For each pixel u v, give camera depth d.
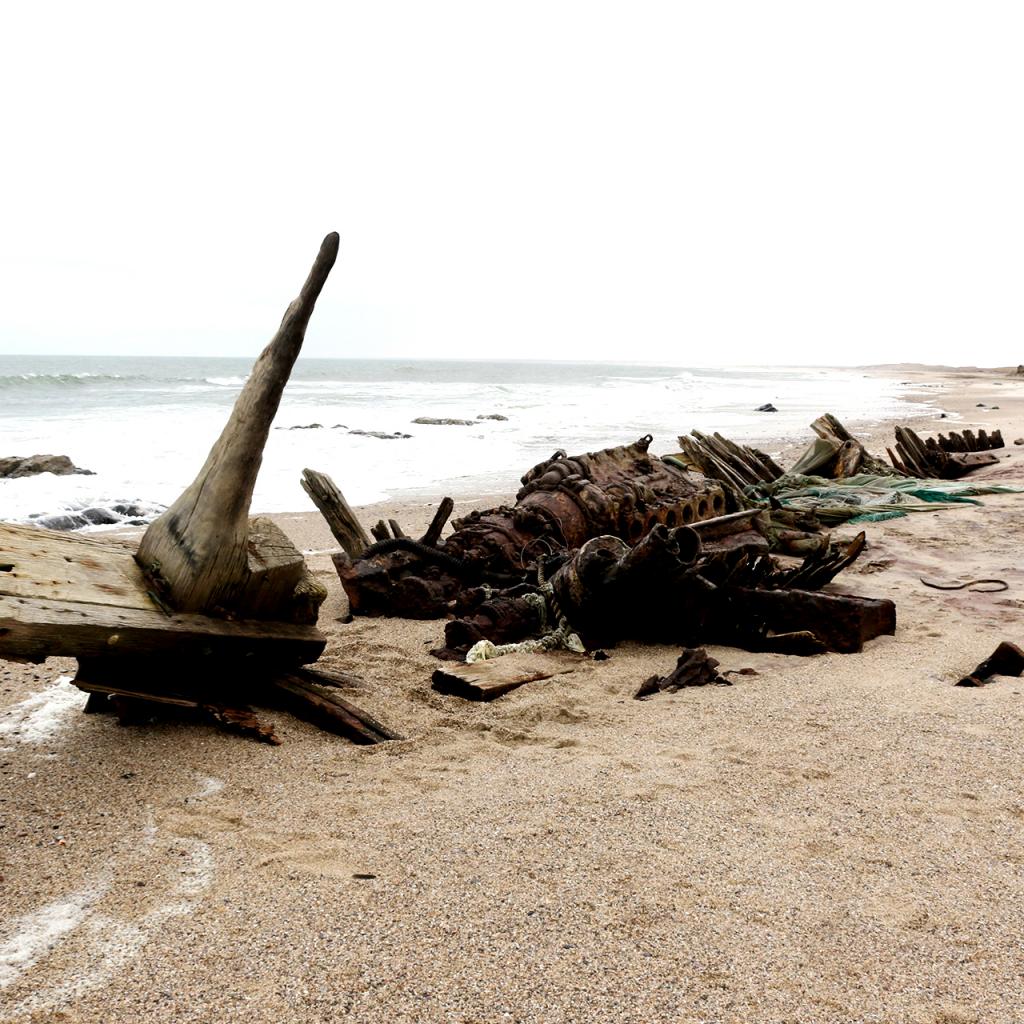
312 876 3.02
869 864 3.15
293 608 4.68
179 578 4.07
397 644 6.26
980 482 14.84
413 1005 2.37
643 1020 2.33
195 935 2.68
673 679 5.39
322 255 3.94
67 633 3.54
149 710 4.48
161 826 3.41
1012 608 7.13
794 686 5.29
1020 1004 2.41
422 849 3.23
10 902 2.86
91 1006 2.36
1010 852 3.25
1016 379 84.25
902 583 8.02
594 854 3.20
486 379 81.81
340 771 4.02
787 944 2.67
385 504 13.37
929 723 4.58
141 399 37.97
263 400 4.05
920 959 2.61
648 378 89.06
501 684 5.18
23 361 162.88
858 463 14.53
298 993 2.41
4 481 14.25
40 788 3.74
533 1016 2.34
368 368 137.50
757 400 46.31
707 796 3.71
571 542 7.54
